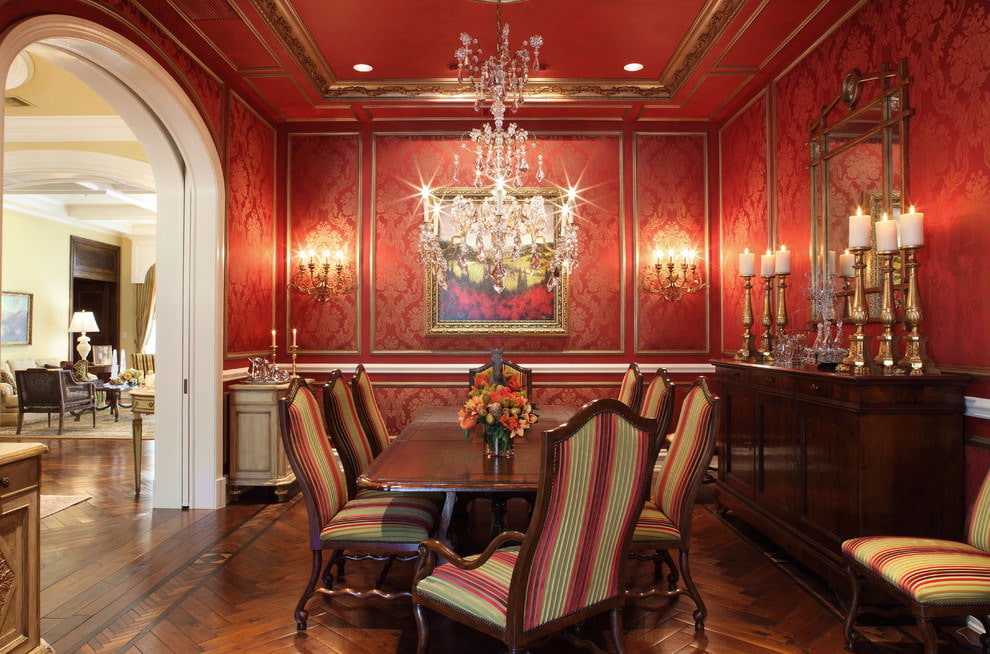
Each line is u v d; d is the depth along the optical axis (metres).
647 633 2.72
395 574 3.42
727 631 2.74
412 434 3.59
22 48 2.83
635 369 4.27
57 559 3.59
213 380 4.65
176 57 4.15
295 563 3.55
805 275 4.32
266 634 2.71
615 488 2.05
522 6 4.02
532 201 4.01
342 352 5.93
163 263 4.66
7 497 2.28
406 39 4.50
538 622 1.98
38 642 2.43
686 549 2.74
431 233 4.39
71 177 6.60
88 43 3.34
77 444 7.28
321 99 5.38
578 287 5.94
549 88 5.35
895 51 3.34
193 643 2.62
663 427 3.46
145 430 8.39
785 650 2.57
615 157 5.94
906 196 3.24
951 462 2.81
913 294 3.00
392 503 3.00
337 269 5.90
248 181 5.28
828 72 4.03
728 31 4.12
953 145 2.93
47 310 10.30
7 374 9.02
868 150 3.55
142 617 2.86
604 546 2.11
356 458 3.42
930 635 2.15
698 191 5.95
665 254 5.92
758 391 3.86
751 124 5.25
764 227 4.98
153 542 3.89
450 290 5.91
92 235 11.40
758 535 4.09
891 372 3.03
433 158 5.95
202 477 4.65
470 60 4.85
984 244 2.75
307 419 2.89
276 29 4.14
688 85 5.07
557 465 1.88
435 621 2.88
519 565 1.91
